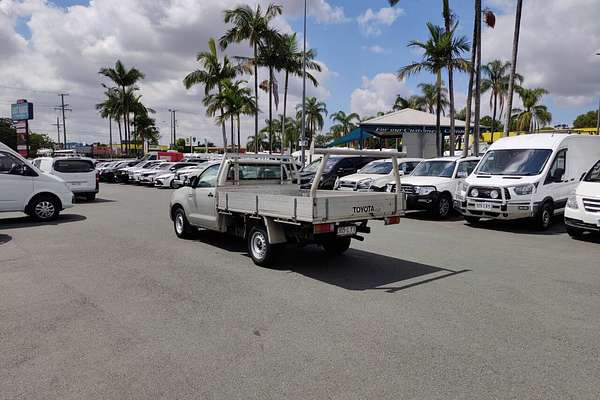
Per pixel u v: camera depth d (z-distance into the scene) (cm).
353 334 435
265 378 349
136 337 431
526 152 1159
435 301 534
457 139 4491
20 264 733
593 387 333
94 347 409
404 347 404
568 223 948
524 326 453
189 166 3005
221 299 546
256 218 705
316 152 589
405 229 1108
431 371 359
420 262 742
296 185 940
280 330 446
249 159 876
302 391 329
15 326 461
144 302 536
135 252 824
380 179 1448
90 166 1819
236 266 715
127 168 3297
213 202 834
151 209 1534
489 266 713
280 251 703
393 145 5000
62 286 605
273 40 3170
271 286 601
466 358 382
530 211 1058
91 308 515
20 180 1207
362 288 590
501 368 363
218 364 373
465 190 1159
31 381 348
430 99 4578
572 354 389
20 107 4256
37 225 1167
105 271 686
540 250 845
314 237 656
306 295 560
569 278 638
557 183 1123
